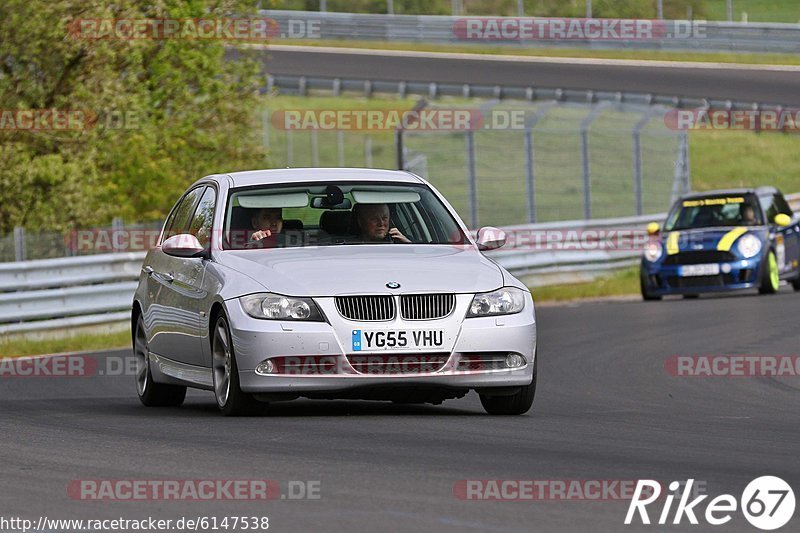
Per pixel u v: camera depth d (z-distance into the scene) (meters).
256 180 32.06
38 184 73.75
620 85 154.00
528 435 26.22
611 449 24.36
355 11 197.75
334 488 20.02
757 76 160.25
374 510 18.34
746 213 72.94
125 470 21.91
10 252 65.25
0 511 18.69
